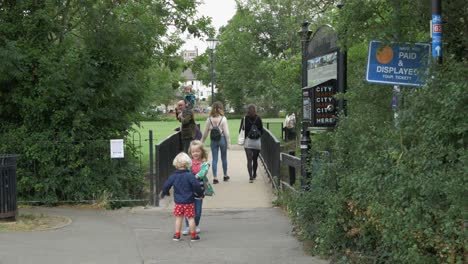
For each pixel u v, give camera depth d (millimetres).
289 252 6953
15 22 10906
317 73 8969
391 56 5973
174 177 7754
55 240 7539
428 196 4535
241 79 45250
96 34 11148
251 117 13469
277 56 36500
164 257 6797
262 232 8281
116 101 11773
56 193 10688
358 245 6102
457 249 4305
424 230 4516
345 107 7680
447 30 6090
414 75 5965
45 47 11023
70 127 10930
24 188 10492
